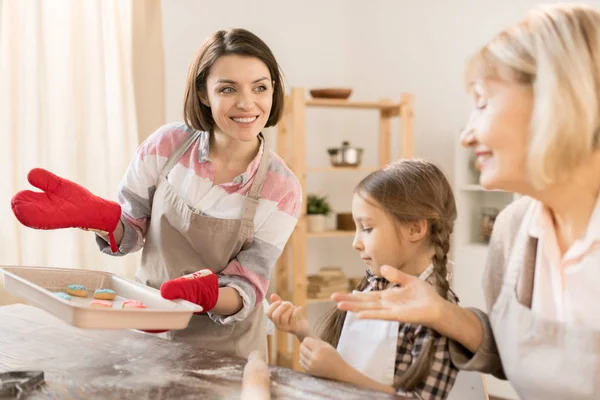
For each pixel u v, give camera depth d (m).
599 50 0.72
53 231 2.68
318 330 1.22
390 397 0.92
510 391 2.88
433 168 1.13
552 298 0.82
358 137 3.92
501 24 3.23
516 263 0.89
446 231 1.10
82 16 2.75
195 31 3.39
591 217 0.78
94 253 2.76
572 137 0.72
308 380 0.99
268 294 3.26
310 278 3.44
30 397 0.92
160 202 1.52
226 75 1.39
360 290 1.21
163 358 1.09
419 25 3.62
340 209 3.93
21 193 1.30
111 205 1.43
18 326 1.28
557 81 0.72
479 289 3.11
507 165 0.78
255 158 1.52
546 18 0.76
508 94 0.76
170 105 3.33
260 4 3.61
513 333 0.85
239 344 1.53
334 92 3.30
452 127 3.50
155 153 1.56
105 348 1.15
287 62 3.75
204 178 1.52
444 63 3.52
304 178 3.21
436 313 0.89
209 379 0.99
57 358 1.09
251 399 0.87
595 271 0.77
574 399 0.79
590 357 0.77
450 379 0.95
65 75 2.72
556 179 0.75
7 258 2.52
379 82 3.84
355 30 3.96
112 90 2.88
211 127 1.52
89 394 0.93
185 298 1.15
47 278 1.29
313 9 3.83
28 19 2.61
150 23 2.91
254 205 1.50
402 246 1.08
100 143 2.79
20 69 2.59
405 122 3.38
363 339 1.08
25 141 2.61
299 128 3.19
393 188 1.08
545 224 0.83
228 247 1.49
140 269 1.61
